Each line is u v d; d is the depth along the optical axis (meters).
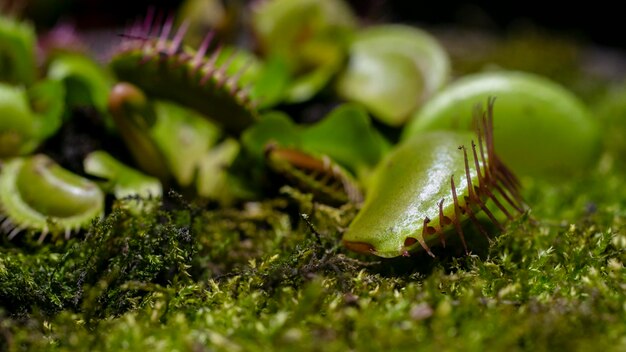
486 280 0.18
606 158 0.24
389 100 0.23
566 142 0.22
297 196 0.20
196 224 0.19
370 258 0.18
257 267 0.18
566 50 0.35
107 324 0.17
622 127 0.28
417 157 0.19
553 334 0.16
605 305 0.17
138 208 0.20
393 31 0.24
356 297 0.17
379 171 0.19
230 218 0.20
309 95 0.23
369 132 0.21
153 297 0.18
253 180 0.21
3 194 0.19
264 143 0.21
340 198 0.20
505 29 0.50
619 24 0.50
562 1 0.51
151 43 0.20
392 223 0.18
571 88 0.33
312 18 0.24
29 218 0.19
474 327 0.16
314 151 0.21
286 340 0.16
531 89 0.22
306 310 0.17
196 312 0.17
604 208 0.21
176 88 0.20
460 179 0.18
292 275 0.18
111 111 0.20
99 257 0.18
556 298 0.17
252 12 0.24
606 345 0.16
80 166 0.21
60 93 0.21
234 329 0.17
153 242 0.18
